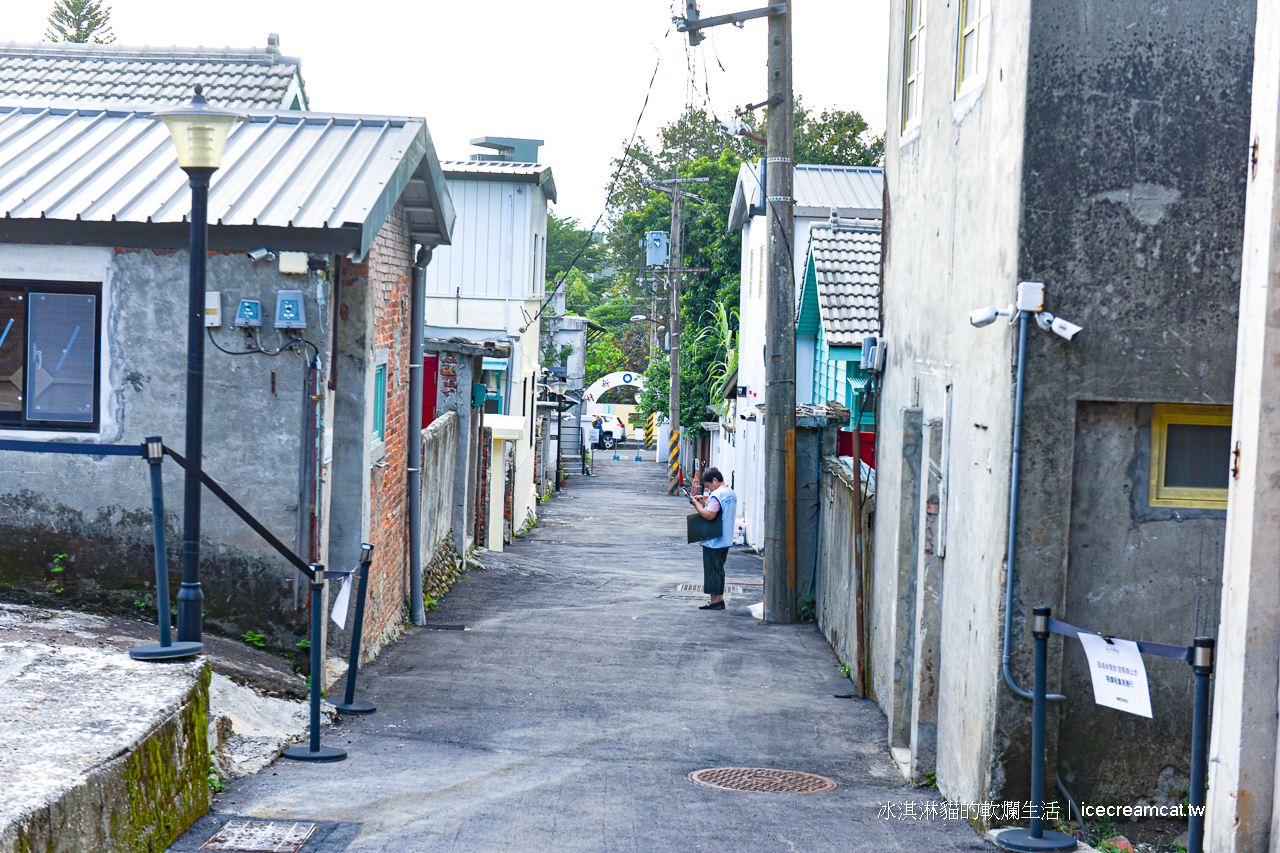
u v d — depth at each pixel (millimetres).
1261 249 4695
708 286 43594
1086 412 6410
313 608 7461
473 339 28688
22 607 8734
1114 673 5359
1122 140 6270
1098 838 6164
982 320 6426
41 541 9078
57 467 9047
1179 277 6309
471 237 28562
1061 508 6340
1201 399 6312
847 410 14594
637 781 7250
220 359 9000
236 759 7012
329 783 6762
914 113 9562
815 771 7898
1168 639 6508
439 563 15719
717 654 12109
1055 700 6359
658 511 34500
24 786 4473
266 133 10375
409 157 10164
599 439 72000
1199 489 6512
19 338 8938
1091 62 6246
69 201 8828
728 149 46281
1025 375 6297
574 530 28406
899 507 8672
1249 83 6273
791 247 14781
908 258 9375
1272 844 4711
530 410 30125
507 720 8859
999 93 6703
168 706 5668
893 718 8469
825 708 9938
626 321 78312
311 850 5473
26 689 5840
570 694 9867
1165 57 6258
